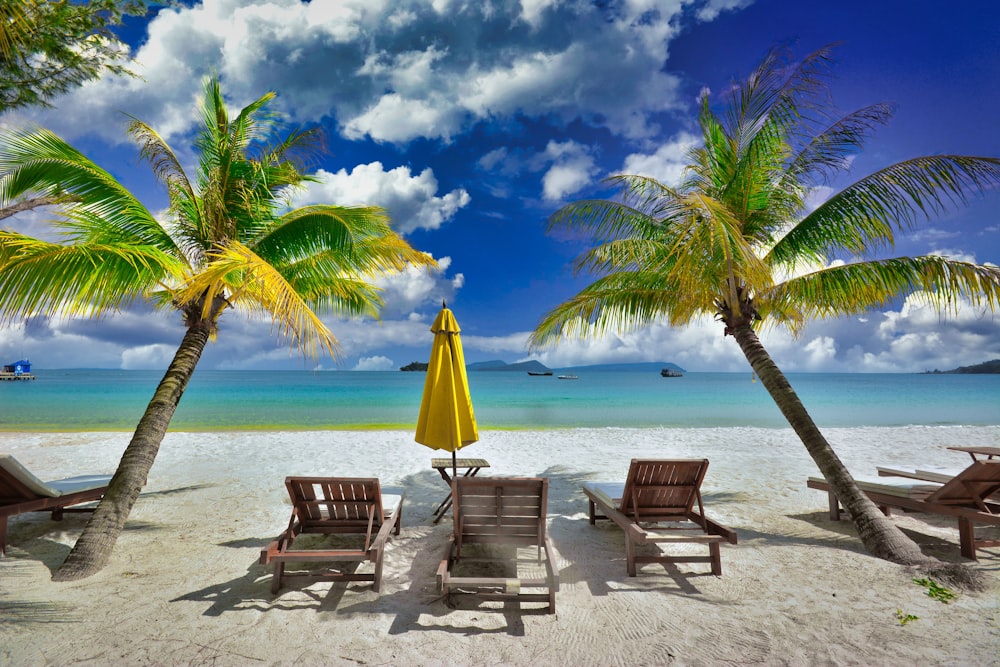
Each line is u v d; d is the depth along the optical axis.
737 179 5.93
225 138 5.76
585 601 3.63
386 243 6.17
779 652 2.91
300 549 4.81
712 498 6.82
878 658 2.83
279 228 5.70
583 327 7.43
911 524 5.55
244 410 24.88
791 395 5.57
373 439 12.88
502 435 13.70
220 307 5.80
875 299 5.81
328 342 4.37
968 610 3.43
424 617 3.37
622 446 11.90
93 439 12.80
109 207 5.27
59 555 4.58
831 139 5.79
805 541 4.99
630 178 6.86
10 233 3.94
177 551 4.69
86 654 2.87
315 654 2.89
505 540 4.21
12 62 4.88
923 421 19.91
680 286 5.98
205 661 2.81
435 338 5.62
